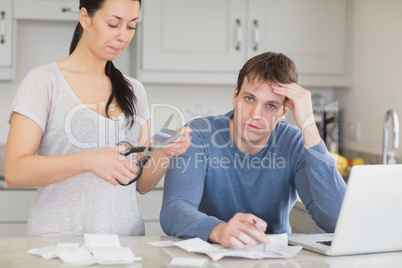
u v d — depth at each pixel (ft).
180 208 4.82
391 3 9.57
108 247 4.18
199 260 3.95
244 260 4.08
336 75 10.84
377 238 4.39
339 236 4.26
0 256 4.03
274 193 5.47
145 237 4.83
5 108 10.59
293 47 10.49
